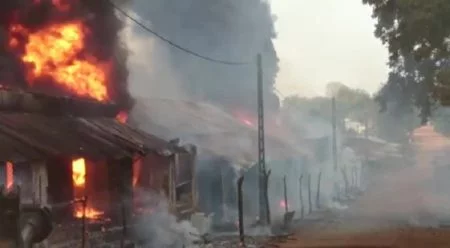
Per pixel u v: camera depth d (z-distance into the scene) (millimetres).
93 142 21328
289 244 27078
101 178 23719
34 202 17953
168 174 29156
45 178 18734
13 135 18328
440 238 26031
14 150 17047
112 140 22688
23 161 16703
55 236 18781
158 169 28672
